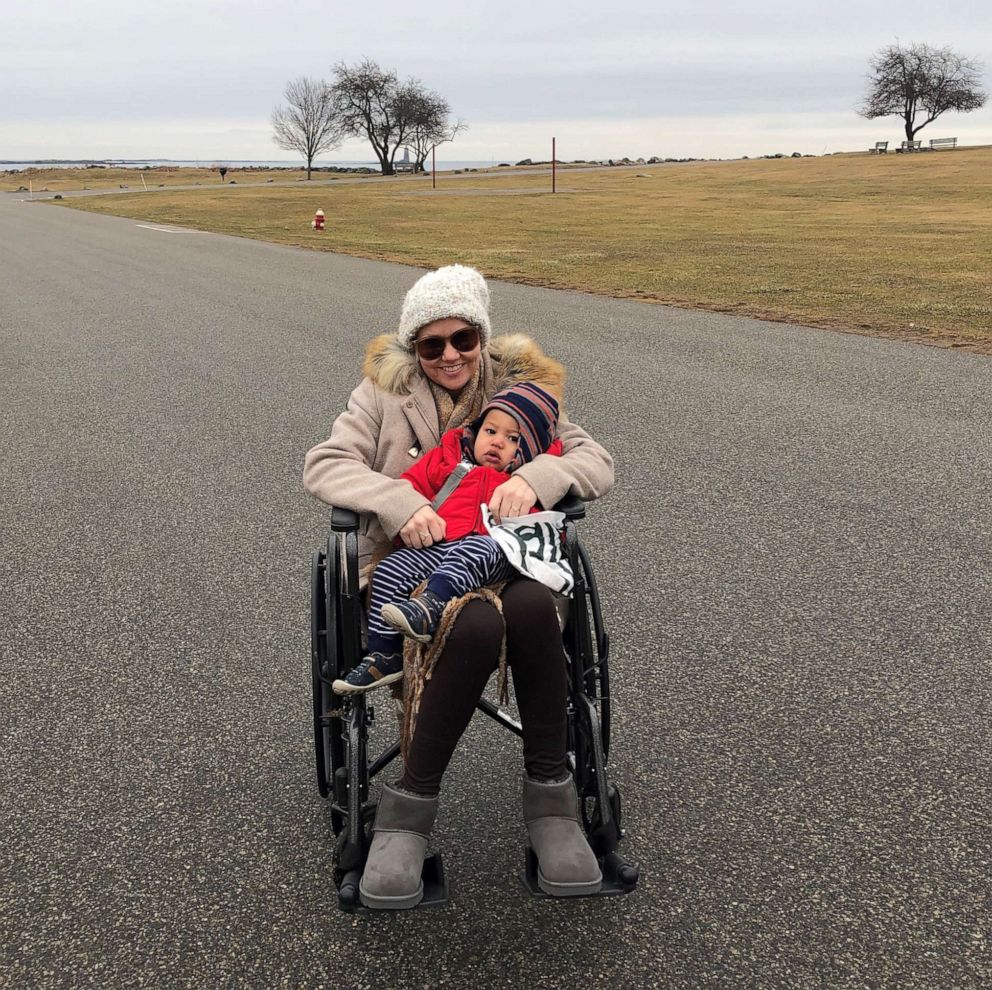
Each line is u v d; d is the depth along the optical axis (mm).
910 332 10164
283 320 11539
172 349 10008
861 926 2350
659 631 3869
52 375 8969
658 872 2549
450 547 2398
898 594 4156
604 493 2643
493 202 43469
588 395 7703
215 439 6766
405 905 2172
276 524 5160
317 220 27688
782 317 11211
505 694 2293
